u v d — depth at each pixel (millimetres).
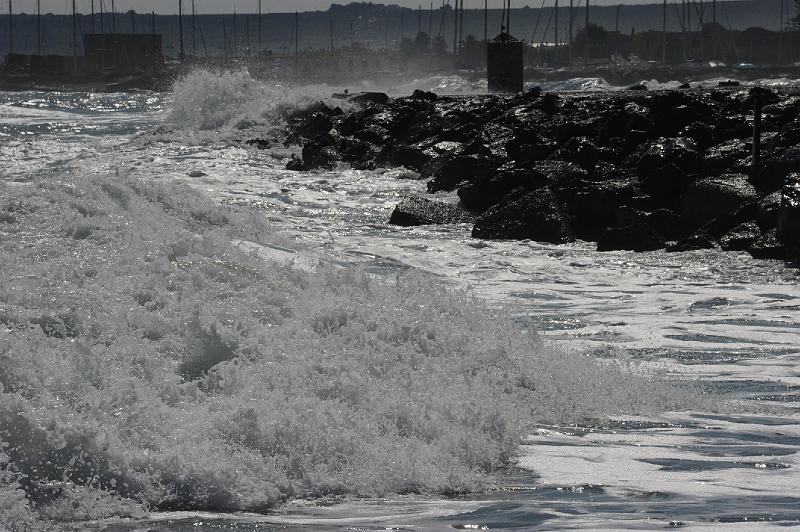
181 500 15219
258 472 16062
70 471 15102
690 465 18000
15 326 18484
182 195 29875
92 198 25891
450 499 15969
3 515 13875
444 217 61281
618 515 14648
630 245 52188
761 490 16281
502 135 88375
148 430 16250
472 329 25078
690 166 62531
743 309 37562
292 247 29250
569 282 43875
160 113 191250
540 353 25391
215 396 18188
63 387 16531
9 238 22594
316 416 17812
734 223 53000
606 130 76625
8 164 88688
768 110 75125
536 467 17938
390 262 47875
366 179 82000
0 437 15086
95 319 19219
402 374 21125
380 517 14664
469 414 19516
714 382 26031
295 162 89000
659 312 37031
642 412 22547
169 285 21578
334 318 22422
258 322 21062
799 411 22891
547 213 55812
